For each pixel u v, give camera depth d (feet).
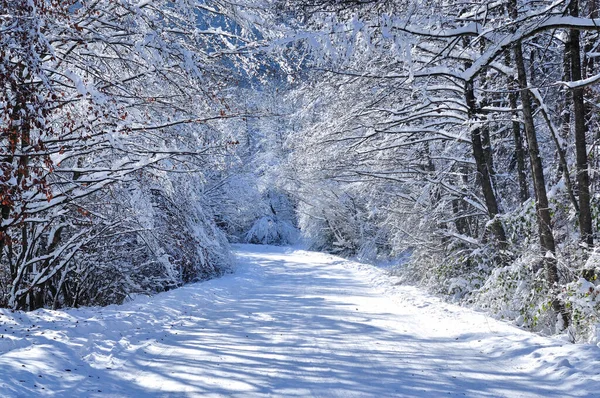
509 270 39.60
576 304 30.81
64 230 49.70
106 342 28.40
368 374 22.30
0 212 34.12
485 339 28.91
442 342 29.30
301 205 148.66
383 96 51.24
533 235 42.11
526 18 32.53
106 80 33.81
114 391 19.99
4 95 26.05
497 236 48.93
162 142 41.57
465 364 23.99
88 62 34.09
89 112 30.71
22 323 31.27
